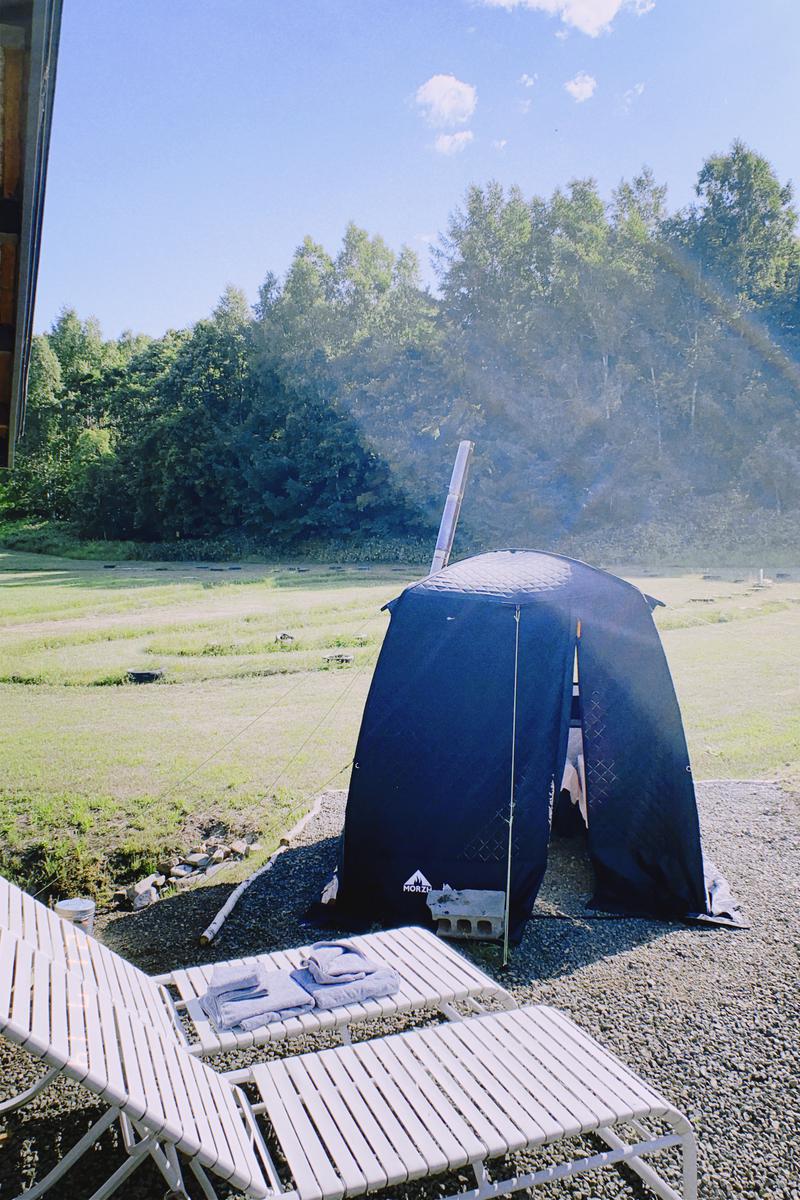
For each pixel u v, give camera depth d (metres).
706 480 43.97
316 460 50.09
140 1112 2.28
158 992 3.28
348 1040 3.66
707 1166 3.20
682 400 44.28
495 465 46.72
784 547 38.25
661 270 46.12
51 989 2.59
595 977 4.72
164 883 6.16
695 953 5.00
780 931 5.28
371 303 57.41
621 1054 3.95
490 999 4.13
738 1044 4.03
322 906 5.57
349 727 10.65
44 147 3.45
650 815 5.70
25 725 10.84
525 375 47.09
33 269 4.11
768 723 10.74
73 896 5.90
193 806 7.66
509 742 5.51
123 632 18.48
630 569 36.06
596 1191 3.08
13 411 5.86
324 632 18.25
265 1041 3.20
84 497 57.88
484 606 5.71
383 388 49.06
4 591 28.67
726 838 6.90
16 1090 3.62
